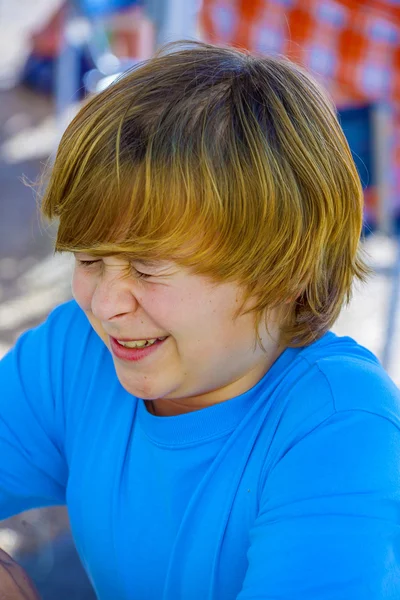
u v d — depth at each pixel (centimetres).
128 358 94
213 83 90
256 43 287
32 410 126
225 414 102
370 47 278
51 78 847
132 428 112
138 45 591
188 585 102
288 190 88
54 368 124
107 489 112
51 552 243
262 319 96
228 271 87
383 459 89
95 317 98
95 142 87
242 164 86
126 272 89
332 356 103
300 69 100
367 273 115
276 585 85
